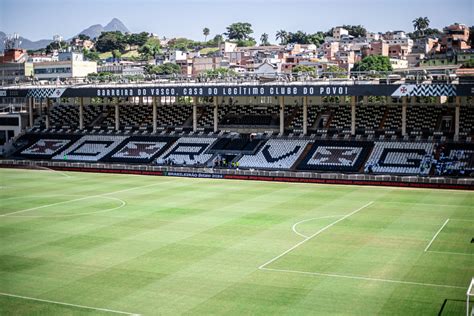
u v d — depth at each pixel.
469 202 64.69
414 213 58.44
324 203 64.56
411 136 91.38
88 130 111.12
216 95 97.00
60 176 89.31
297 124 100.81
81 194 71.56
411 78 92.62
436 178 75.88
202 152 97.69
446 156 84.44
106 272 38.94
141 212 59.62
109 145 104.62
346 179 80.12
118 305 32.81
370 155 88.25
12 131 116.44
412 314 30.91
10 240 47.84
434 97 95.94
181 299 33.69
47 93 108.75
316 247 45.03
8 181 83.62
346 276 37.62
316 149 92.44
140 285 36.22
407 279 36.88
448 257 41.91
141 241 47.34
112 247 45.47
